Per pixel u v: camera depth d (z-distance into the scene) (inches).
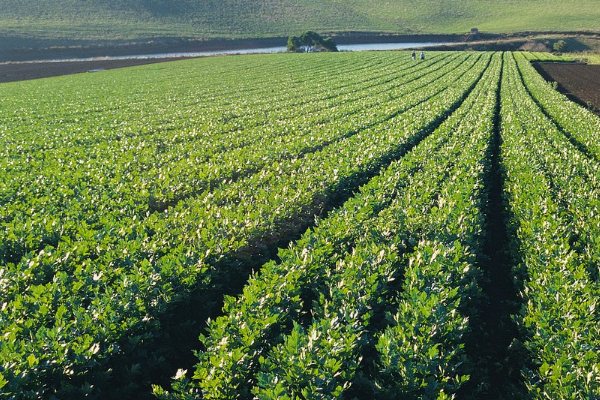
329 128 903.1
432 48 3941.9
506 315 364.5
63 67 2802.7
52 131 970.1
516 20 5472.4
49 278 358.0
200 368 256.8
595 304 297.9
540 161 645.9
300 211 499.8
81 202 508.1
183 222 442.0
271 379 234.5
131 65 2827.3
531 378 268.1
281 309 305.6
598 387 231.0
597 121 970.1
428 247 366.9
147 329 298.5
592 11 5565.9
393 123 922.1
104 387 270.2
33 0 5113.2
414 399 241.6
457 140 753.6
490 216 576.7
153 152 756.6
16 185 569.3
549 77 2015.3
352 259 357.4
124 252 368.8
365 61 2679.6
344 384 239.1
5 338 260.1
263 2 6063.0
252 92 1545.3
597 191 522.3
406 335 270.8
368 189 532.7
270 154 723.4
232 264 382.3
